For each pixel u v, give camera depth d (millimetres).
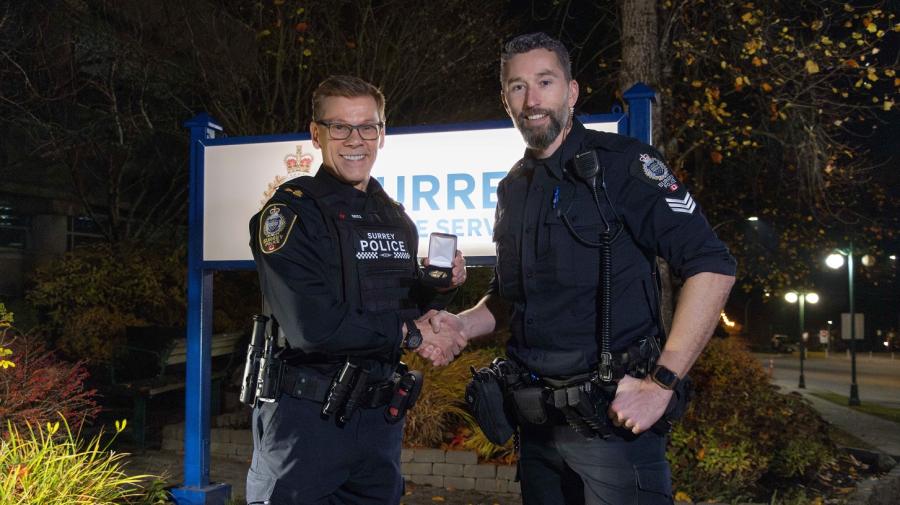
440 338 2809
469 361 7020
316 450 2666
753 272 16062
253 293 10586
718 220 14875
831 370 33062
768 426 6957
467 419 6582
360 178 2801
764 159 12344
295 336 2551
